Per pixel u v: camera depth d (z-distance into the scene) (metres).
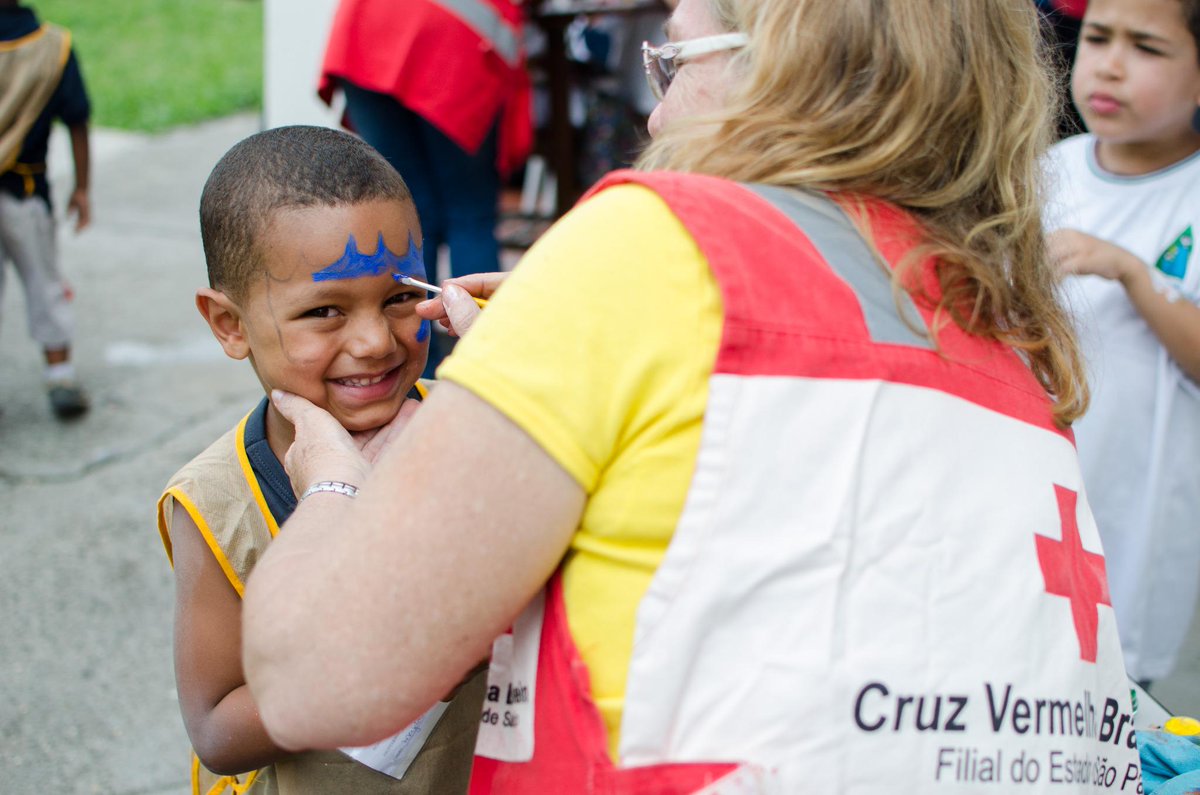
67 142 8.10
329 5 4.41
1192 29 1.91
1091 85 2.05
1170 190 2.10
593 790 0.90
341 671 0.90
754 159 1.04
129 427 4.18
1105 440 2.13
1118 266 1.99
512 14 3.32
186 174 7.48
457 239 3.49
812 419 0.92
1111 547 2.18
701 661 0.90
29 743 2.59
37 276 4.07
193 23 11.50
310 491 1.07
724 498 0.89
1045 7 2.68
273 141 1.28
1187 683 2.88
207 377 4.60
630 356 0.90
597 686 0.92
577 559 0.94
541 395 0.88
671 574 0.89
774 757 0.88
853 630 0.91
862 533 0.92
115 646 2.96
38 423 4.19
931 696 0.92
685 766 0.89
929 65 1.01
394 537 0.89
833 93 1.03
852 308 0.96
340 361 1.27
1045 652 0.99
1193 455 2.14
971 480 0.98
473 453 0.88
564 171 4.40
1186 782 1.37
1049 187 1.22
